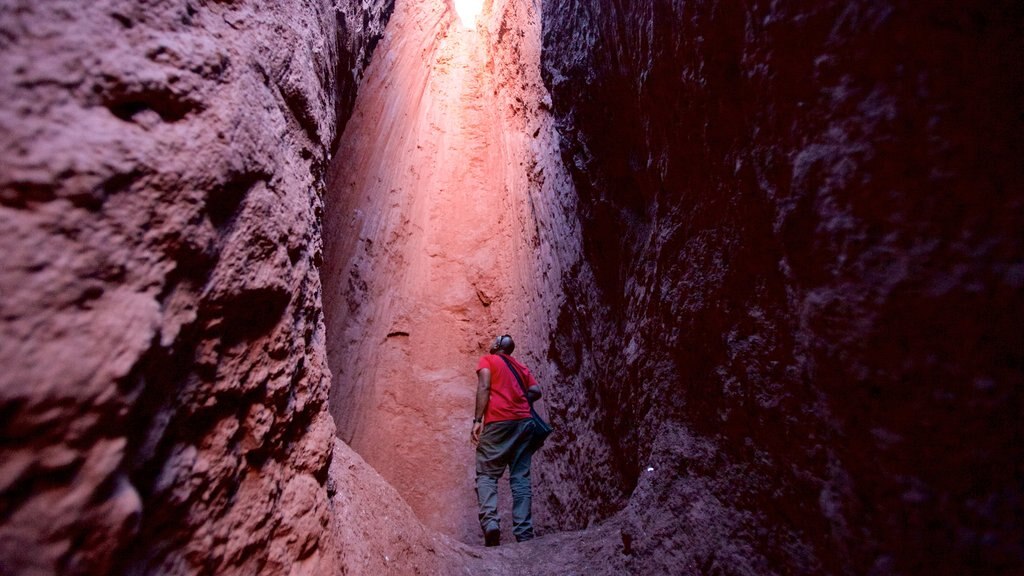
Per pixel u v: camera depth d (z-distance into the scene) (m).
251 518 0.90
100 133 0.63
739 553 1.28
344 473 1.79
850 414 0.95
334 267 5.11
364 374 5.22
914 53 0.84
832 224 0.97
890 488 0.87
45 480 0.50
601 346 3.35
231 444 0.88
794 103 1.09
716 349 1.53
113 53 0.68
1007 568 0.71
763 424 1.27
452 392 5.42
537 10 5.42
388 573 1.53
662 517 1.66
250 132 0.98
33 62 0.57
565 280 4.23
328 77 2.57
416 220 6.27
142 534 0.65
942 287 0.79
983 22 0.77
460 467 4.96
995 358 0.74
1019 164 0.74
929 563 0.81
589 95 3.06
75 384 0.53
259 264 0.97
